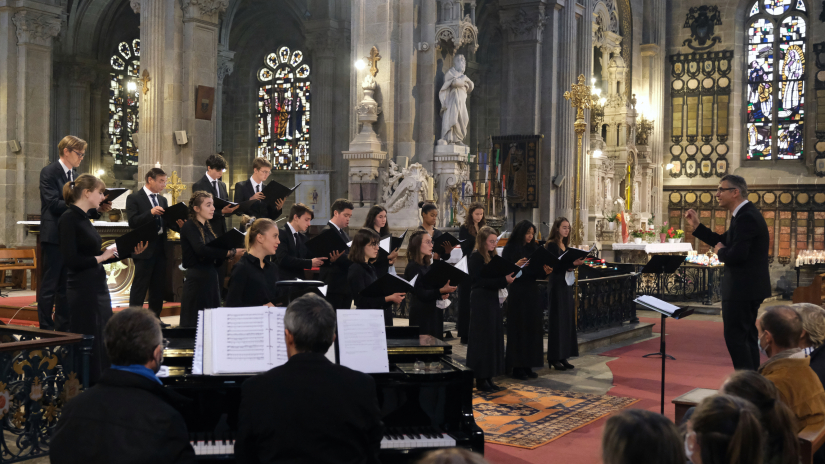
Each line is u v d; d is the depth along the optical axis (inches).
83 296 276.7
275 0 1306.6
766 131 1109.1
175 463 135.5
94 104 1282.0
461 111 639.8
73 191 276.1
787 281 1032.2
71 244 272.7
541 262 368.2
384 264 344.8
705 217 1138.7
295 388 140.7
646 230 962.1
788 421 131.6
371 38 644.7
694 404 207.0
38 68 883.4
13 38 873.5
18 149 867.4
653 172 1131.3
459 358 399.5
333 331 148.3
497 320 347.3
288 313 147.2
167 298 375.2
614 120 1034.1
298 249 349.4
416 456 174.1
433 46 639.8
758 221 280.2
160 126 758.5
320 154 1186.6
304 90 1362.0
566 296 411.2
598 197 948.0
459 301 448.1
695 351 495.8
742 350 285.1
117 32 1309.1
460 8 641.0
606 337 508.7
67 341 244.1
